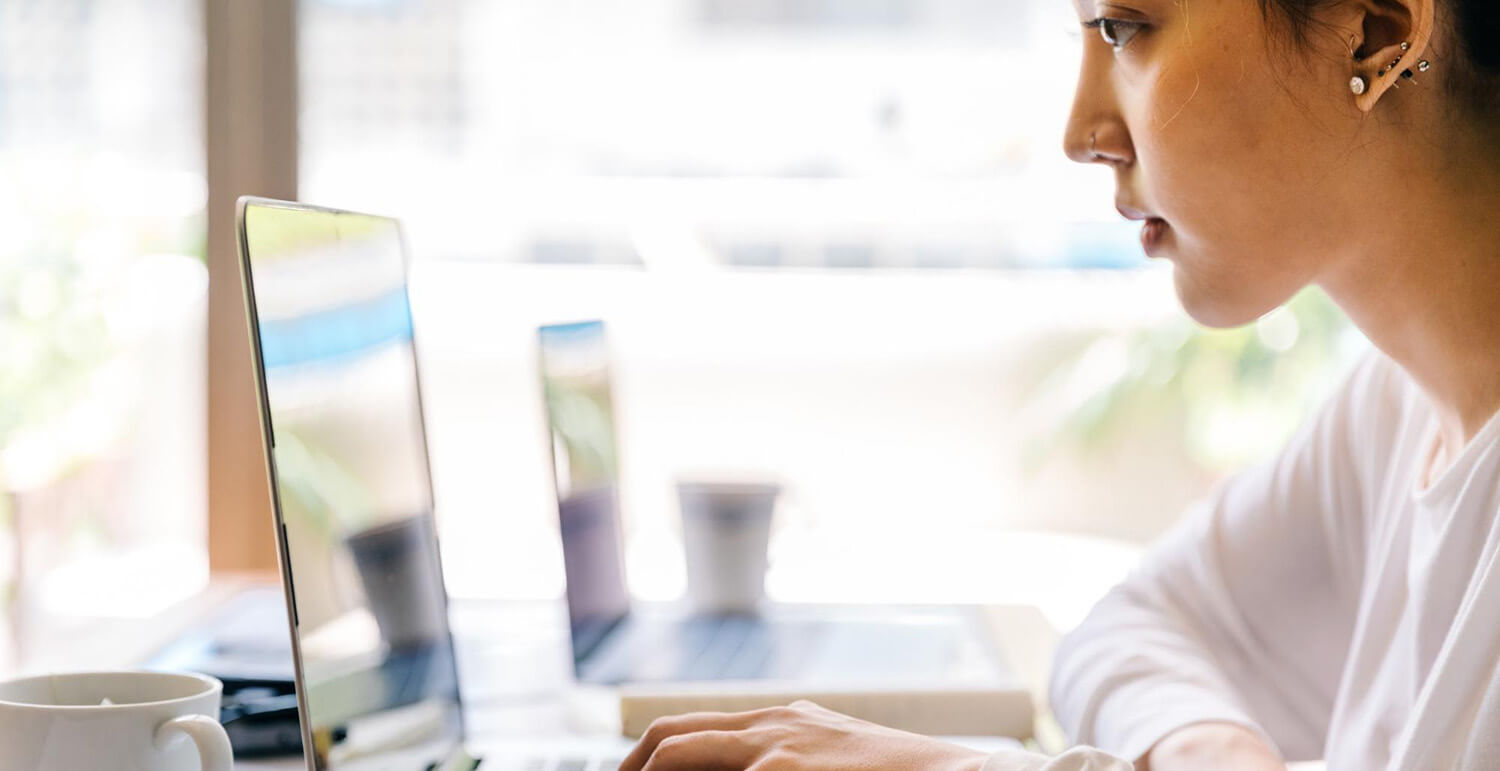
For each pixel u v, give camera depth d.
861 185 2.04
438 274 1.99
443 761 0.81
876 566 2.07
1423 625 0.78
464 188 1.92
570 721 0.94
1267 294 0.76
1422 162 0.71
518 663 1.09
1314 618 1.01
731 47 1.98
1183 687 0.87
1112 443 2.20
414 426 0.88
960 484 2.22
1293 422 2.19
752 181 2.04
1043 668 1.10
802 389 2.21
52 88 1.71
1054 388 2.18
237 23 1.61
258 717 0.81
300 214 0.73
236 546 1.64
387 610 0.78
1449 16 0.68
